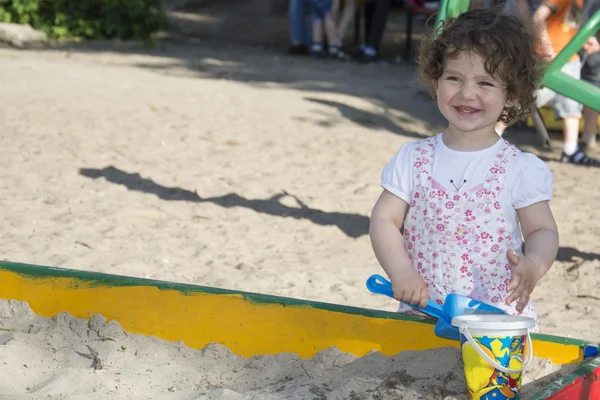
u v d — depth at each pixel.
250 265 5.16
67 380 3.07
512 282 2.70
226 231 5.76
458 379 3.05
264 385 3.17
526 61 2.88
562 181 7.42
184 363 3.32
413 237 3.04
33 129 7.61
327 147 8.02
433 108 10.24
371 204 6.54
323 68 12.48
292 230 5.90
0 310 3.57
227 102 9.32
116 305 3.52
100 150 7.23
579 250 5.77
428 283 3.00
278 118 8.87
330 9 13.28
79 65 10.70
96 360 3.23
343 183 6.98
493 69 2.82
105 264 4.97
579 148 8.62
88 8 13.34
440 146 3.03
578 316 4.64
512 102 2.97
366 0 13.40
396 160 3.06
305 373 3.24
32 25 12.99
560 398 2.65
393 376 3.09
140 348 3.39
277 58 13.01
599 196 7.00
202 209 6.14
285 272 5.07
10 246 5.10
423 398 2.94
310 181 6.97
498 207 2.92
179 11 16.77
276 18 16.83
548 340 3.17
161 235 5.57
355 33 14.59
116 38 13.27
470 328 2.67
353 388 3.00
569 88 5.23
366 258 5.50
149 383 3.14
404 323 3.26
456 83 2.90
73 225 5.57
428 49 2.96
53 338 3.40
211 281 4.85
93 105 8.59
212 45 13.89
